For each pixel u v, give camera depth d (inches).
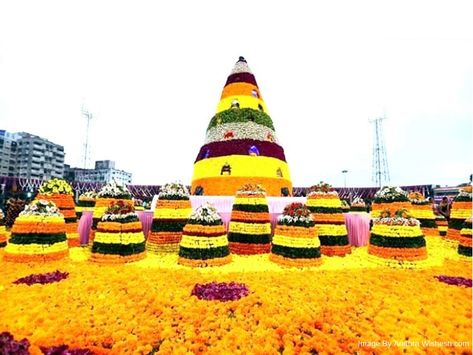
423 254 454.0
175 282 350.9
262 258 493.4
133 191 1852.9
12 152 2970.0
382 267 440.5
